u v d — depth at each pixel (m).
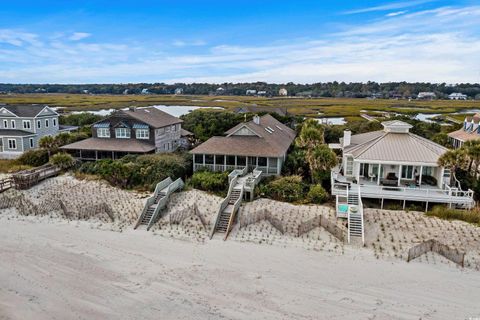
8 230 28.88
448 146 50.62
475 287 21.17
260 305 19.55
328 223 27.73
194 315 18.72
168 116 54.38
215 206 32.16
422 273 22.59
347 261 24.03
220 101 171.75
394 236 26.77
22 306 19.39
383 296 20.34
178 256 24.75
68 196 35.44
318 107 133.50
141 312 18.92
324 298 20.17
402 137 34.84
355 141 39.81
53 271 22.80
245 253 25.16
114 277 22.14
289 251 25.39
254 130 41.19
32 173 38.50
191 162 42.03
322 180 35.09
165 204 32.62
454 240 25.94
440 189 30.67
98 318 18.45
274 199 33.12
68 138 47.84
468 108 133.50
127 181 37.19
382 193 30.53
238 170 36.84
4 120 54.88
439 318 18.62
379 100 189.88
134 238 27.50
